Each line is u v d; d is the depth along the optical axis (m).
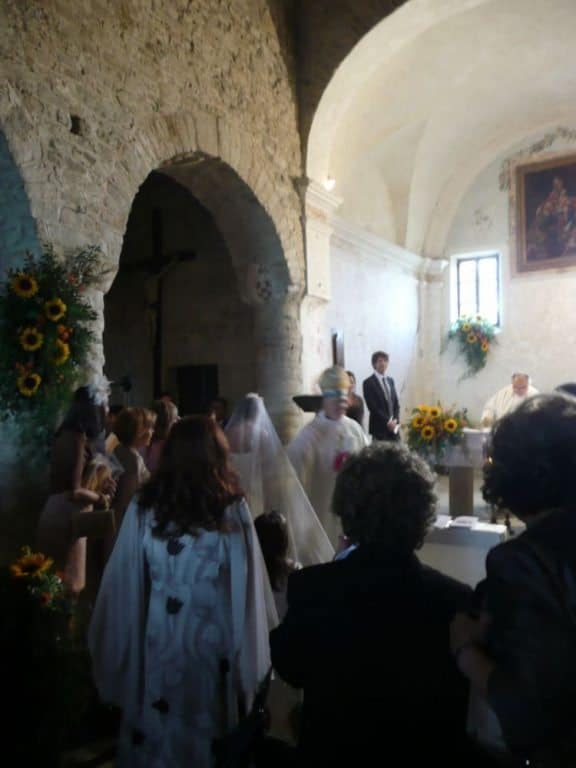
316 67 7.78
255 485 3.75
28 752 2.12
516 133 10.91
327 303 8.52
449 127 10.23
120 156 5.29
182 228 9.34
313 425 4.67
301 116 7.91
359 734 1.29
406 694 1.28
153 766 2.09
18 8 4.41
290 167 7.75
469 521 4.13
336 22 7.62
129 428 3.72
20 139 4.41
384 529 1.39
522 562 1.15
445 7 7.32
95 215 5.00
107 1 5.20
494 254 11.45
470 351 11.34
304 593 1.40
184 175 6.87
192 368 9.27
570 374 10.71
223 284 9.06
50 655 2.17
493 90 9.70
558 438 1.23
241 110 6.86
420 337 11.59
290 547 3.62
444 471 7.94
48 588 2.29
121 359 9.63
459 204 11.60
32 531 4.31
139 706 2.18
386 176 10.46
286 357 7.85
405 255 10.91
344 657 1.32
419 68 8.70
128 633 2.20
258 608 2.20
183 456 2.19
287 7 7.75
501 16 8.10
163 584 2.14
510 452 1.27
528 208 11.05
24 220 4.52
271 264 7.69
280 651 1.42
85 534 3.06
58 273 4.27
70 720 2.22
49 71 4.65
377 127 9.35
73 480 3.22
